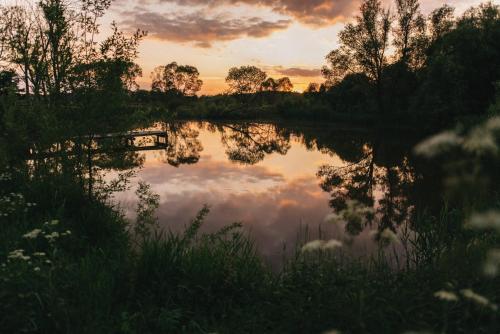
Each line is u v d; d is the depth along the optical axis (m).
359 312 3.80
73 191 9.22
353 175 20.00
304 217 11.63
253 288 5.54
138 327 4.64
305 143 36.66
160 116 11.52
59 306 4.25
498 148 3.36
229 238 9.16
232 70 97.81
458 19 40.94
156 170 20.77
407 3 44.09
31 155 10.62
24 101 10.55
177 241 6.24
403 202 13.83
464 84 33.44
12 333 3.95
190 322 4.80
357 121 53.69
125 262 5.91
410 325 3.79
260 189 16.06
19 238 6.42
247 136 44.94
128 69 10.43
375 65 46.81
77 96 10.18
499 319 3.92
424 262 6.09
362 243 8.36
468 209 5.89
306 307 4.40
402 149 30.19
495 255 3.81
